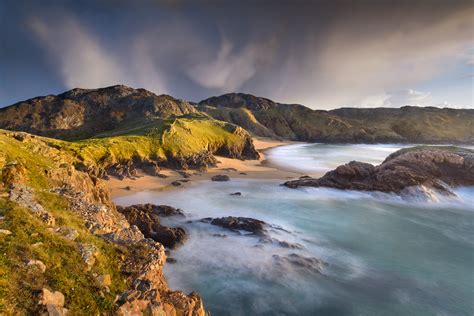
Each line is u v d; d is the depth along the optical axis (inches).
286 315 1112.8
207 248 1541.6
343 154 6117.1
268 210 2265.0
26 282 536.4
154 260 791.1
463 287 1333.7
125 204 2314.2
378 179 2711.6
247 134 5772.6
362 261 1536.7
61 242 705.6
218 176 3334.2
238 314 1105.4
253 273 1343.5
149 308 644.7
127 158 3503.9
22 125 7751.0
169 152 3954.2
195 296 838.5
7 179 975.0
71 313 531.2
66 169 1445.6
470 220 2148.1
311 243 1715.1
